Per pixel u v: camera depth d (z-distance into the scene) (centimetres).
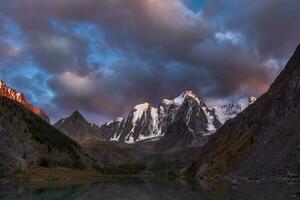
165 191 16600
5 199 13475
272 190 12475
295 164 18175
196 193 14412
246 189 14100
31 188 19750
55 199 13550
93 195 15138
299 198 9412
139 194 15162
